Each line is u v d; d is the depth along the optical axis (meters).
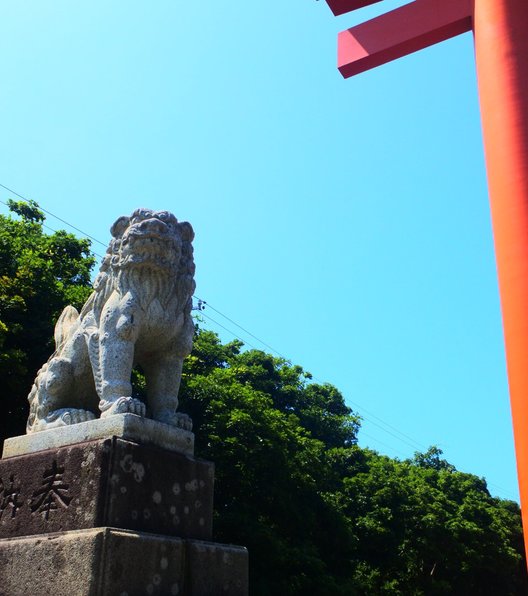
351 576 16.31
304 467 15.02
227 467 12.77
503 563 23.11
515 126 4.75
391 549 19.22
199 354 18.45
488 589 23.45
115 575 3.10
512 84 4.91
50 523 3.51
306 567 13.33
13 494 3.86
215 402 13.09
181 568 3.47
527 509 4.03
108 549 3.12
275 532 13.11
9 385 10.01
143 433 3.70
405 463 29.67
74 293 12.15
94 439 3.64
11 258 11.88
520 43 5.06
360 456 22.42
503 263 4.51
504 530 24.39
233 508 12.91
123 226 4.31
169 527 3.61
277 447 13.44
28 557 3.40
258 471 13.30
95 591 3.03
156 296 4.14
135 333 4.02
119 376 3.90
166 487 3.68
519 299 4.31
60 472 3.62
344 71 6.73
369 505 19.86
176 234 4.26
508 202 4.58
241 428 13.05
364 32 6.68
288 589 12.59
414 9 6.49
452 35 6.32
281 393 24.06
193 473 3.91
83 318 4.48
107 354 3.96
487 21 5.30
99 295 4.32
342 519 16.09
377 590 18.38
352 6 6.93
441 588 20.47
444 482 25.78
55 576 3.22
